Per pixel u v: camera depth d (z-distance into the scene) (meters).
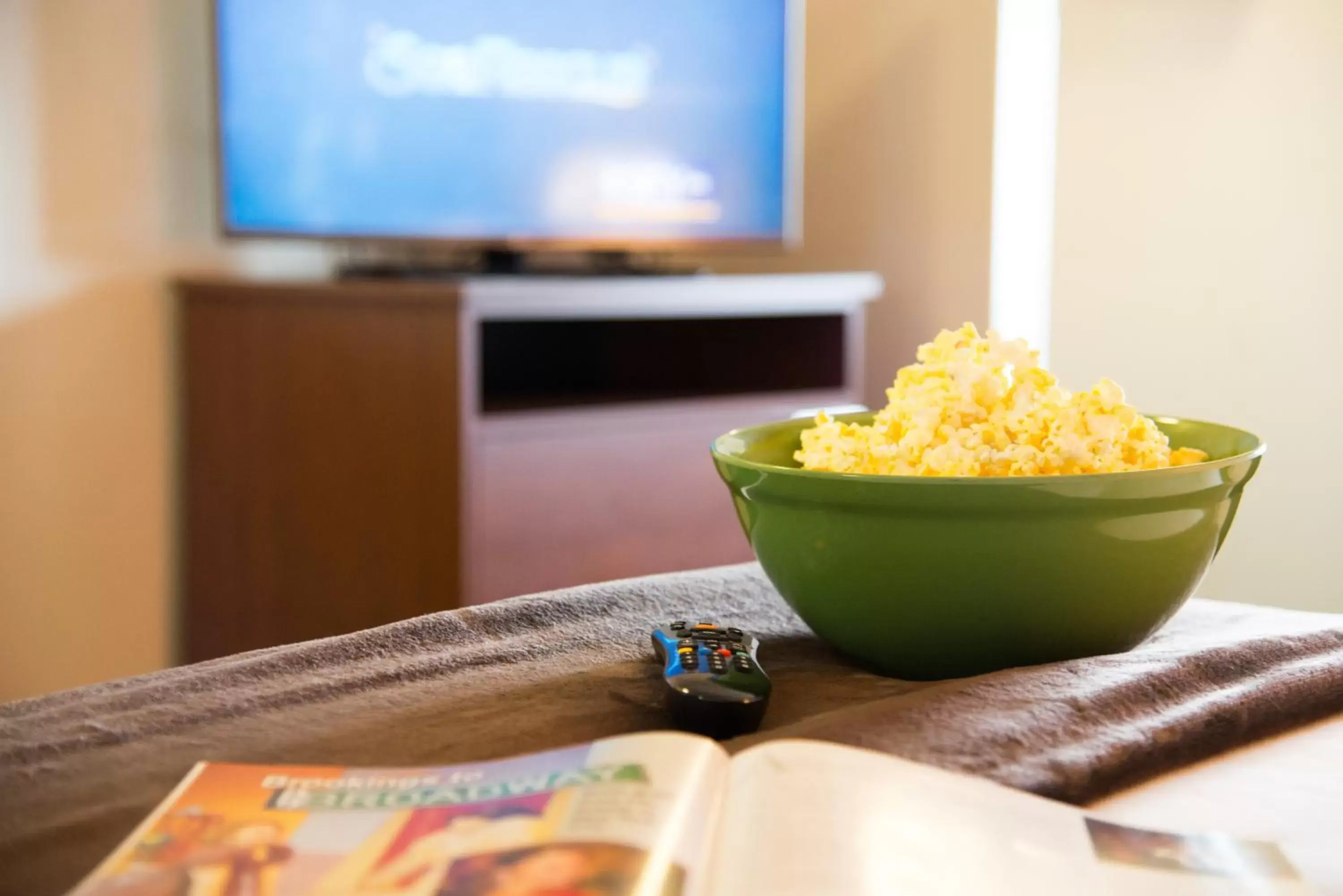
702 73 2.42
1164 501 0.60
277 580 2.12
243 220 2.12
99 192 2.09
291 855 0.43
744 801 0.44
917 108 2.59
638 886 0.38
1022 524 0.59
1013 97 2.47
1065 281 2.37
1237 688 0.59
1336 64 2.02
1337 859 0.45
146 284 2.16
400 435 1.98
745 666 0.59
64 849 0.46
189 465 2.17
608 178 2.36
